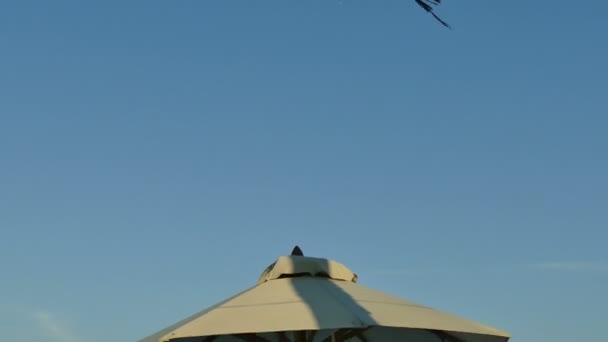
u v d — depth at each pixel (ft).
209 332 19.44
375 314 20.59
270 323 19.72
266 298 21.83
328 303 21.09
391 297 23.49
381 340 28.19
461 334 26.22
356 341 28.45
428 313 22.39
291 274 24.32
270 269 25.29
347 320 19.71
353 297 22.11
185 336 19.44
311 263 24.72
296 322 19.67
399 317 20.94
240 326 19.66
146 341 24.61
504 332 22.80
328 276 24.95
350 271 25.93
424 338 27.58
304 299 21.44
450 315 23.03
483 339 25.57
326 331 26.73
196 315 24.52
